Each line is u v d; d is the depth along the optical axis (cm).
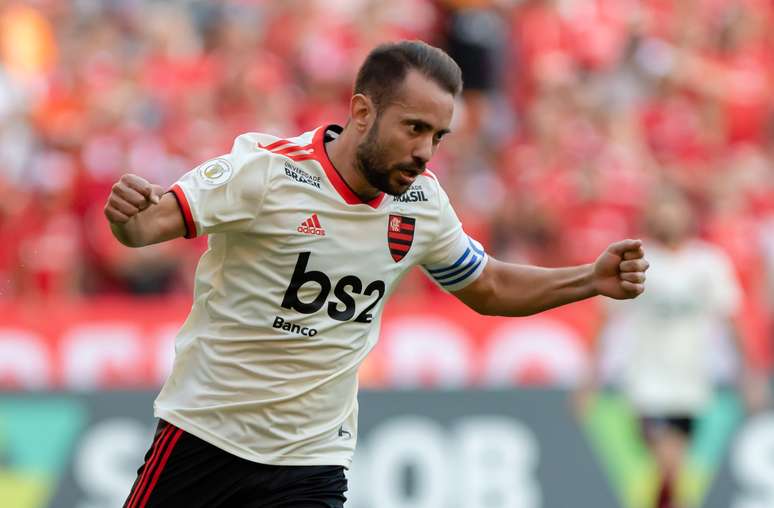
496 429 2945
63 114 3962
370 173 1363
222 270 1404
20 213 3472
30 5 4397
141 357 3039
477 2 4500
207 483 1445
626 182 3875
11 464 2820
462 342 3095
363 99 1361
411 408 2936
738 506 2953
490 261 1538
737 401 2998
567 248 3688
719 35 4850
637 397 2825
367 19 4397
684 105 4522
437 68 1341
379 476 2895
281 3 4509
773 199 3931
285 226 1372
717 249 3119
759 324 3456
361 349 1455
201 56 4322
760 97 4656
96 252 3431
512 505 2917
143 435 2873
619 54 4681
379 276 1427
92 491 2834
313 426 1448
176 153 3731
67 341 3027
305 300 1397
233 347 1411
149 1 4666
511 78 4547
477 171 3931
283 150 1386
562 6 4709
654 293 2808
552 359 3102
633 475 2944
